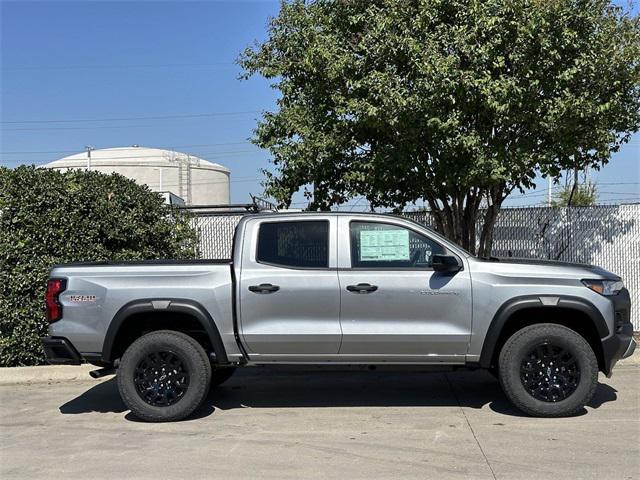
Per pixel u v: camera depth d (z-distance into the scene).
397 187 10.12
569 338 6.16
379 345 6.28
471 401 7.04
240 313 6.36
